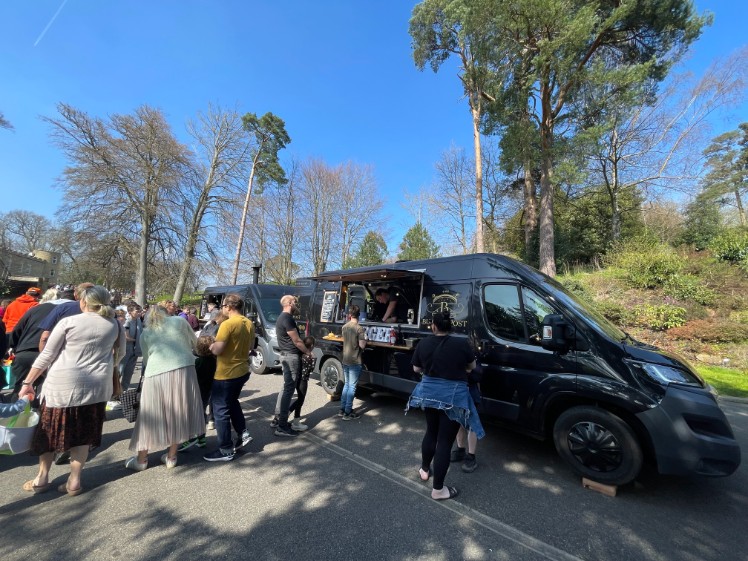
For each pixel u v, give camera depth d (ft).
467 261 16.17
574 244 67.00
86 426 10.34
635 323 36.58
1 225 134.31
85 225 71.46
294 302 16.17
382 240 104.99
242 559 7.91
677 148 59.62
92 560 7.75
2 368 16.57
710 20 48.01
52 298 15.40
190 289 85.92
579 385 11.60
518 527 9.36
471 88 59.16
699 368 28.96
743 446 15.19
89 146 71.77
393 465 12.78
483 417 14.19
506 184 85.97
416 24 64.85
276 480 11.55
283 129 95.20
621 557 8.34
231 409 13.39
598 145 46.50
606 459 11.08
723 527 9.55
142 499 10.27
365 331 19.80
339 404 20.20
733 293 36.88
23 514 9.36
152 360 11.97
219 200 83.97
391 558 8.07
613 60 56.54
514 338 13.76
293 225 100.07
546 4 41.93
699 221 59.06
